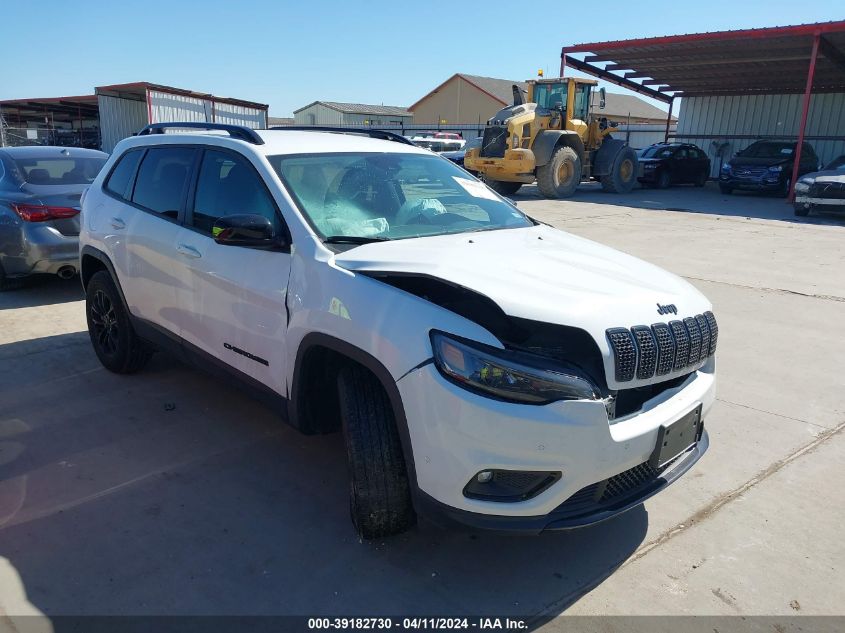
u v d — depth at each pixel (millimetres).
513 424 2338
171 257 3887
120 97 26484
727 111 28609
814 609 2660
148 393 4582
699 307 2980
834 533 3166
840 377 5121
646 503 3400
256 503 3297
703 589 2762
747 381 5023
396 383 2545
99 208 4711
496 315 2641
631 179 21906
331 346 2818
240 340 3441
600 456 2424
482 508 2439
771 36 18547
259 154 3502
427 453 2484
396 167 3875
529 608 2631
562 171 19359
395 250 3004
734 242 11219
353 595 2670
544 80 19781
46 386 4672
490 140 19047
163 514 3184
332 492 3410
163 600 2611
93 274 5012
